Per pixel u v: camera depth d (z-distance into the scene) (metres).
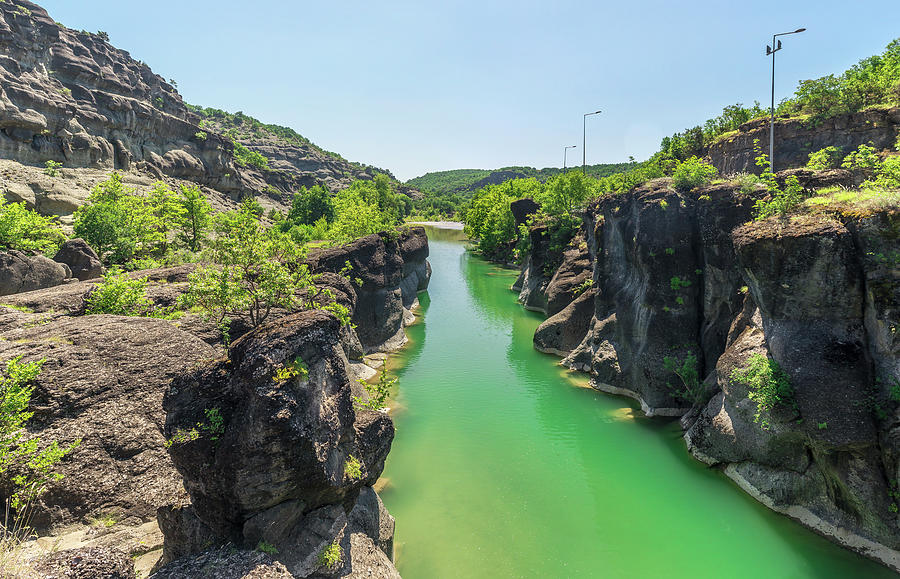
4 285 24.02
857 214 15.06
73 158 56.34
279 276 16.77
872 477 13.88
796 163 40.94
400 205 179.38
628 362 26.75
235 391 9.77
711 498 17.56
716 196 23.06
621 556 14.90
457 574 14.08
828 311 15.55
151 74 91.00
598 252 30.73
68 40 68.31
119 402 13.84
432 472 19.73
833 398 14.53
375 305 35.19
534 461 20.53
